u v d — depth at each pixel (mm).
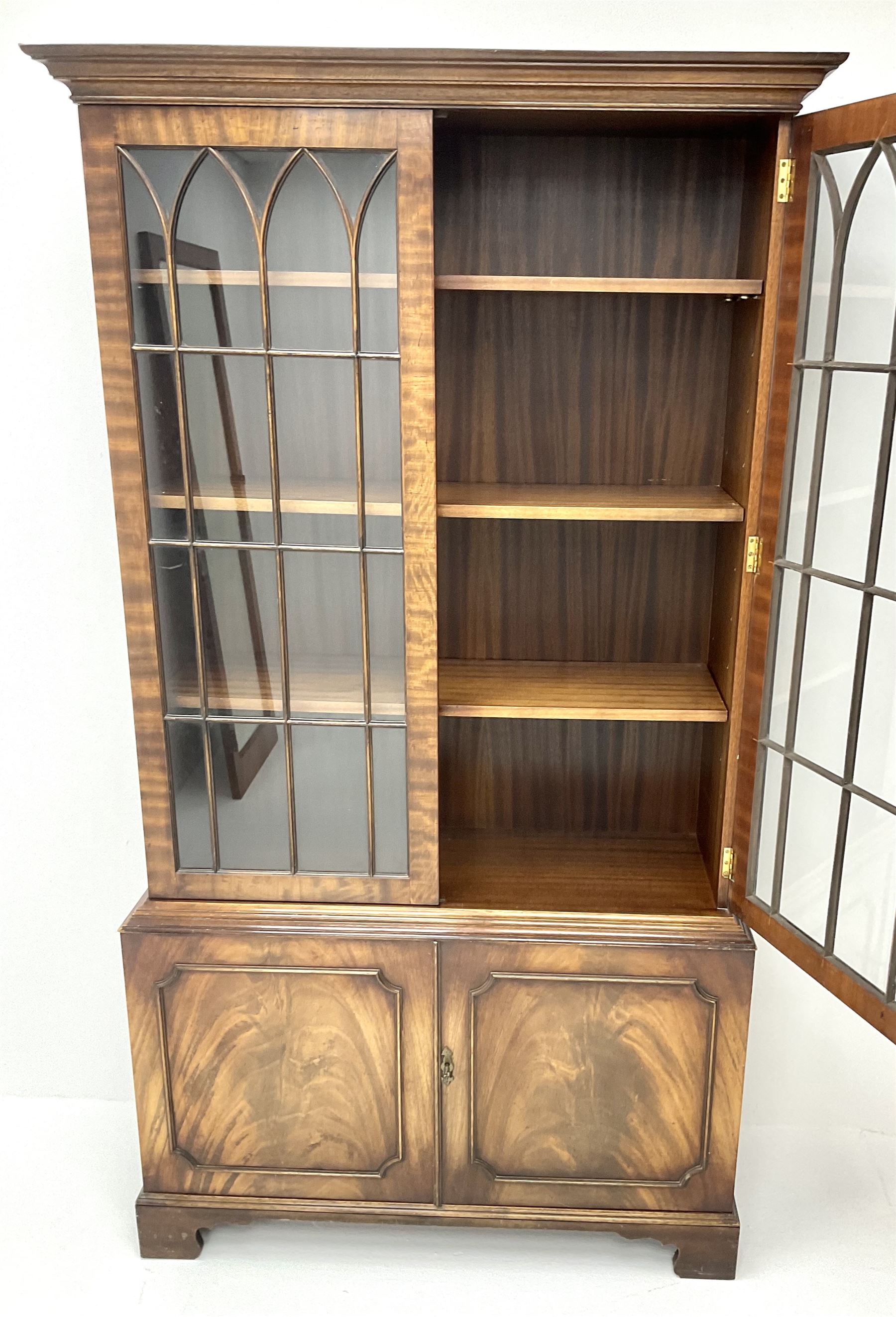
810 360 1532
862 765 1612
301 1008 1800
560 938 1747
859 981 1562
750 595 1649
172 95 1447
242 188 1489
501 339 1864
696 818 2100
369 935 1754
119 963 2303
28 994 2320
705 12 1833
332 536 1621
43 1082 2369
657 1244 1986
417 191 1476
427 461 1578
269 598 1657
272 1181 1899
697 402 1881
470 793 2109
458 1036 1799
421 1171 1878
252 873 1784
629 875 1934
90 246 1685
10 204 1911
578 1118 1837
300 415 1578
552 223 1810
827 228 1485
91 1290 1860
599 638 2018
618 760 2074
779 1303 1841
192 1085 1856
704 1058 1792
